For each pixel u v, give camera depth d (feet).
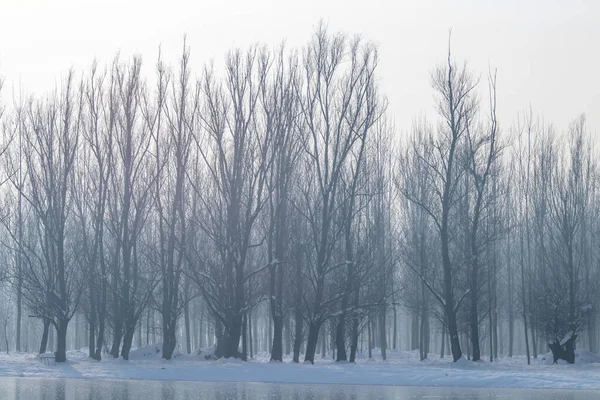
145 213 196.13
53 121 178.70
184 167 176.86
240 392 124.67
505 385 141.08
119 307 189.78
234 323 175.32
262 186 176.24
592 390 133.49
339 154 184.44
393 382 146.20
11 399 110.73
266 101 178.40
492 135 195.52
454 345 186.60
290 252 181.88
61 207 175.63
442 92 192.95
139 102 182.80
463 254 204.03
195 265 191.31
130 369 161.38
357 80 184.44
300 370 157.28
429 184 216.54
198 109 180.24
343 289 182.09
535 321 204.33
